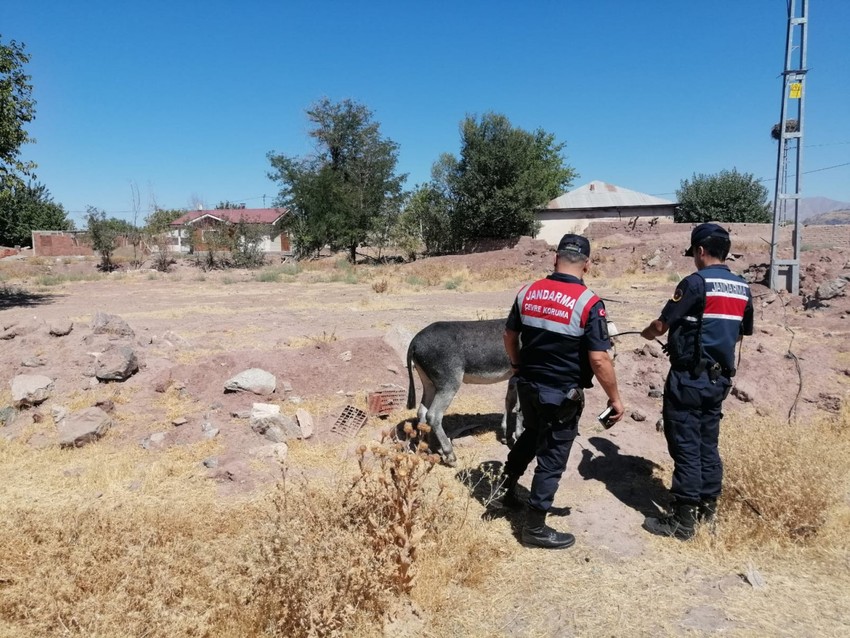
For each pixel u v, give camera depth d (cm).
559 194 5569
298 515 354
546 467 388
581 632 315
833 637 306
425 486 467
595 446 561
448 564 362
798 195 1371
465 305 1538
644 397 678
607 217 4228
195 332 1050
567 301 378
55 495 451
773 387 676
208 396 637
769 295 1319
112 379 648
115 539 362
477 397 700
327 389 676
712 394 396
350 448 539
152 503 435
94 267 3122
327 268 2955
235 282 2319
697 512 411
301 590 299
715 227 411
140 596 311
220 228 3328
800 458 427
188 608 313
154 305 1586
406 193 4012
